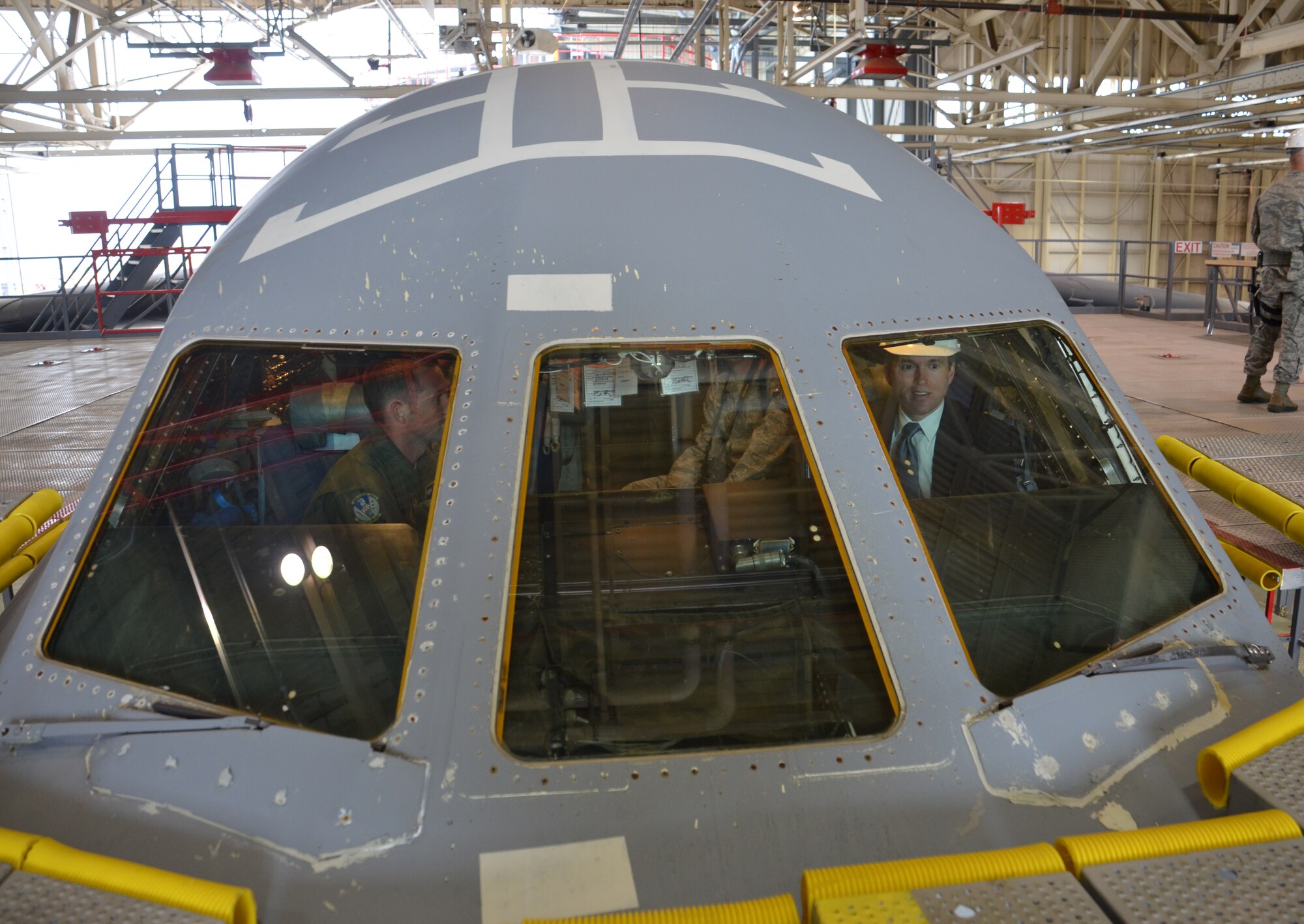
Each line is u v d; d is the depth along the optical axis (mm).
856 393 2268
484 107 2812
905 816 1800
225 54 15773
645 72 3123
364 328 2316
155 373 2412
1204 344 14297
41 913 1445
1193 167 32781
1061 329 2605
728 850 1740
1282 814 1611
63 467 8320
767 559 2164
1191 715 1995
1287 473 6895
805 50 20125
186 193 21984
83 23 26781
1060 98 15586
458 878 1695
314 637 2076
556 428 2213
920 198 2691
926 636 2016
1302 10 19625
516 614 2014
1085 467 2451
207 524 2301
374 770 1805
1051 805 1831
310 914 1650
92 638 2086
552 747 1877
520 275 2297
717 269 2330
